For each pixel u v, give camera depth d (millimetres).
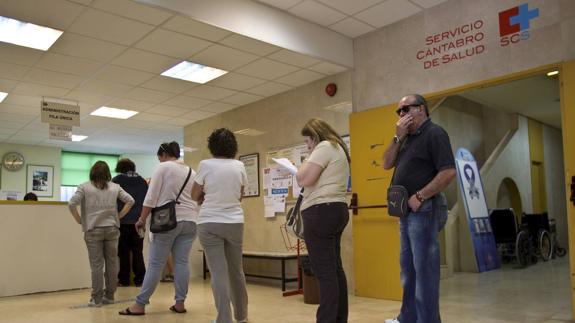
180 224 3863
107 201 4359
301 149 6051
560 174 11234
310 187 2492
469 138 9211
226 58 4992
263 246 6617
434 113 8047
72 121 6719
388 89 4918
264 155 6672
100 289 4344
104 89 6086
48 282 5438
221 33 4316
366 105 5148
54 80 5652
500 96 8172
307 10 4645
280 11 4656
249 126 6953
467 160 7820
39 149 10898
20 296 5117
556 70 3682
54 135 6535
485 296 4723
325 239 2434
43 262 5434
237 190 2980
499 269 7223
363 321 3615
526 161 9773
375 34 5117
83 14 3902
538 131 10391
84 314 3949
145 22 4074
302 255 5441
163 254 3846
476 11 4207
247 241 6887
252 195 6867
